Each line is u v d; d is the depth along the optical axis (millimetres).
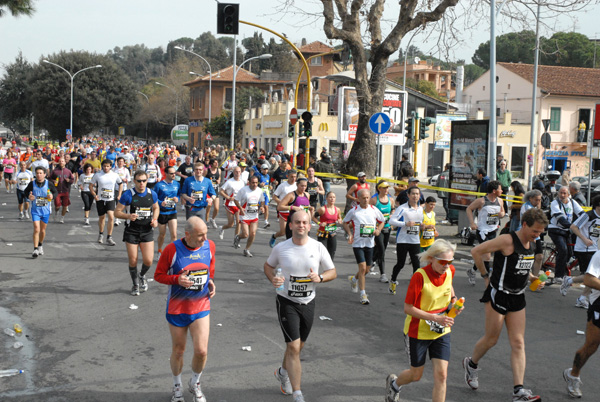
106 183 14203
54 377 6207
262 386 6055
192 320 5555
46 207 12625
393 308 9258
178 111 86812
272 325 8195
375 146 18859
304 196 11547
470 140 15773
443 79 84562
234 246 14016
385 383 6203
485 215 11008
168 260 5527
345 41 18469
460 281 11469
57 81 74188
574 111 49062
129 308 8891
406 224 9930
